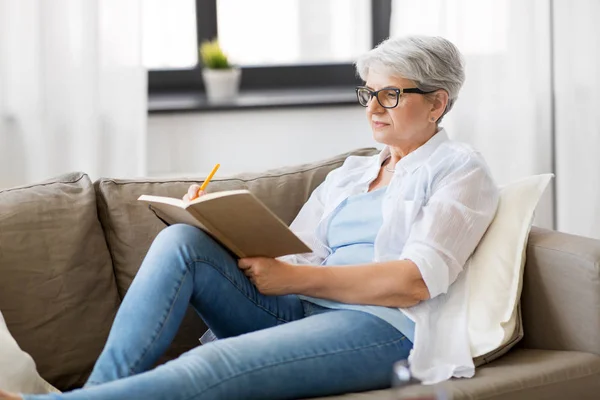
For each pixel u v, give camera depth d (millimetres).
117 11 4203
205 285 2596
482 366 2598
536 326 2756
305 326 2553
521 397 2416
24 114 4172
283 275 2648
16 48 4121
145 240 3020
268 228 2482
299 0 4957
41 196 2949
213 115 4559
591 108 4691
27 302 2785
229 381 2342
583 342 2621
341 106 4660
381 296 2621
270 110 4598
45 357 2779
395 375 1729
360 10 5004
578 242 2680
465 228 2680
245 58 4977
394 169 2963
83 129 4219
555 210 4828
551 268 2688
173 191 3115
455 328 2621
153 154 4531
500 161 4668
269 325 2764
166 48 4855
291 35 4988
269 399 2432
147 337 2457
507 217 2779
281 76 4984
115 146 4305
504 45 4551
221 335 2777
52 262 2855
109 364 2432
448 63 2840
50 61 4164
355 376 2523
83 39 4164
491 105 4598
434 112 2887
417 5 4488
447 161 2805
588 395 2535
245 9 4918
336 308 2715
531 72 4582
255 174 3271
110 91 4258
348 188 3035
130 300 2510
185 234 2586
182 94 4820
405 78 2818
